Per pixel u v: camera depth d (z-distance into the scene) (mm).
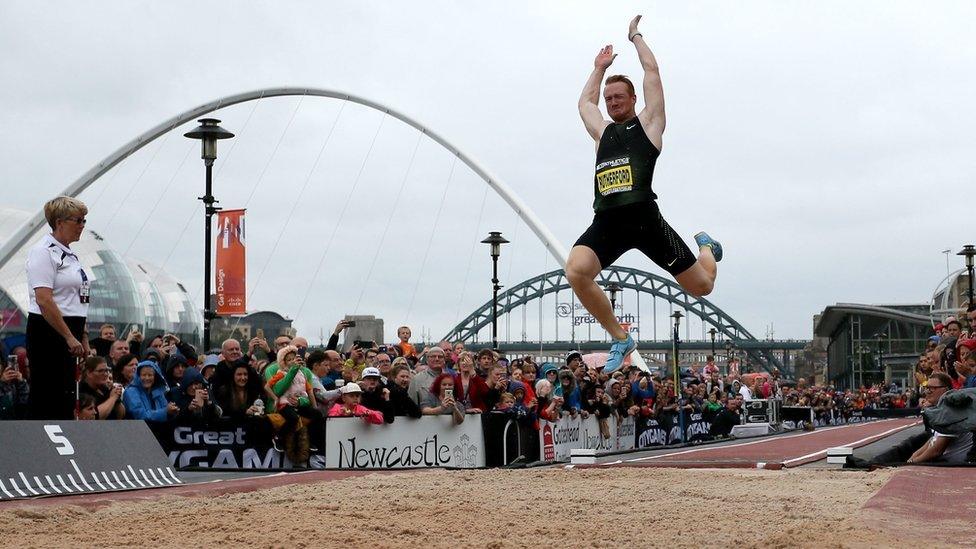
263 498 8141
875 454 15008
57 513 7047
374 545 5578
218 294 28828
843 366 157125
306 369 15320
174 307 100000
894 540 5391
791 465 12594
